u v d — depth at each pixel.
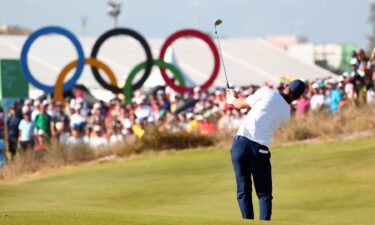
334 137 48.97
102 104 63.19
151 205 33.28
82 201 34.84
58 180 42.44
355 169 37.22
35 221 19.73
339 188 33.38
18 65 70.06
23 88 70.06
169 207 32.44
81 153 51.75
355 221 27.62
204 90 76.94
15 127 55.59
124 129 55.00
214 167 42.41
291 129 50.53
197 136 52.81
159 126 53.69
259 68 117.19
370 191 32.38
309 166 39.19
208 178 39.31
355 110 52.91
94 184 39.81
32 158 51.16
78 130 54.38
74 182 40.94
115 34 75.94
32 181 44.22
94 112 58.81
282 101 23.67
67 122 61.38
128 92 75.81
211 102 64.31
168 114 59.47
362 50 56.81
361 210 29.39
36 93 95.62
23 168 50.31
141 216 21.39
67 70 73.81
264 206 23.58
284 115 23.73
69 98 81.38
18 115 55.84
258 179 23.59
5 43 112.75
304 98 56.72
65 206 33.16
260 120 23.47
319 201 31.44
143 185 38.62
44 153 51.56
